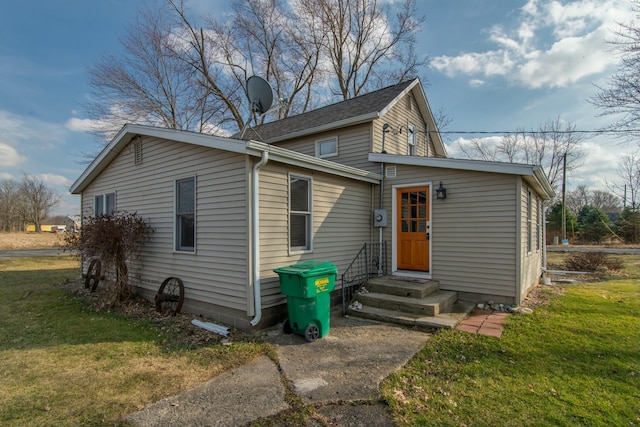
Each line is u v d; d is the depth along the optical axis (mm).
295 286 4836
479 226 6742
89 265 9086
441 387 3344
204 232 5926
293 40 20078
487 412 2885
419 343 4676
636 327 5133
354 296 6785
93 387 3424
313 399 3156
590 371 3666
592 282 9797
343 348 4512
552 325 5246
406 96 11016
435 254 7270
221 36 19203
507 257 6422
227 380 3576
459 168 6836
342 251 7211
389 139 9688
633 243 26234
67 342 4789
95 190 9188
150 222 7176
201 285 5980
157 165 6988
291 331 5109
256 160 5242
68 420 2830
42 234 35562
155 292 7047
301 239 6219
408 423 2748
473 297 6789
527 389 3275
